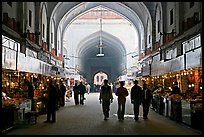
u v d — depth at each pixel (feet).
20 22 50.34
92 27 126.62
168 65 49.34
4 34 38.65
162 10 65.62
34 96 45.62
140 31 96.32
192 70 41.19
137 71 93.20
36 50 57.88
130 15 94.32
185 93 42.01
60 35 95.40
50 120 37.58
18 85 45.19
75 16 95.20
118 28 127.44
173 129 30.63
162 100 45.24
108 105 39.52
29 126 32.53
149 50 78.69
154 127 32.04
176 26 53.93
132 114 46.14
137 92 38.75
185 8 51.42
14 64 35.19
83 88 65.92
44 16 70.28
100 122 36.04
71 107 58.13
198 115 29.68
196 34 40.68
